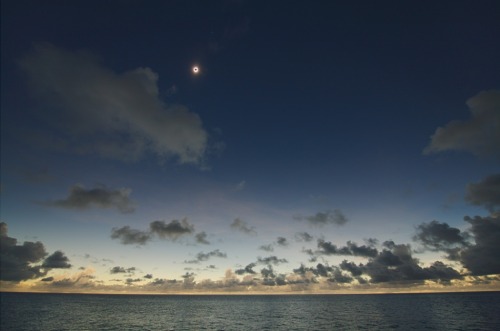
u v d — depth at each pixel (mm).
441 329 65938
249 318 98625
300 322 84938
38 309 124625
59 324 80875
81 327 76250
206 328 76375
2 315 98375
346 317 94875
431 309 114562
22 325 78188
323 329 70625
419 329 66625
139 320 93062
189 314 114875
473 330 63719
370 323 78438
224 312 124250
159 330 73188
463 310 105875
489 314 91000
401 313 102500
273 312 121938
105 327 77125
